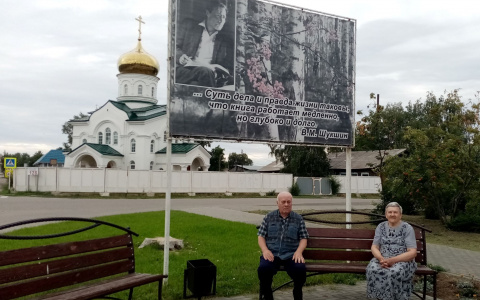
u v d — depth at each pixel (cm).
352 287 656
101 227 1271
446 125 1628
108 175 3269
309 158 4325
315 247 603
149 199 3022
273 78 728
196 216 1609
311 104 766
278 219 576
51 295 441
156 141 4697
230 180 3625
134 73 4956
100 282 497
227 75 686
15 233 1172
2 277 397
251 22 707
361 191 4184
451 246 1094
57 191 3288
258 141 718
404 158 1552
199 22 663
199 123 664
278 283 657
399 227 567
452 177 1427
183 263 776
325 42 779
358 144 2266
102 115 4781
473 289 635
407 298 533
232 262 782
